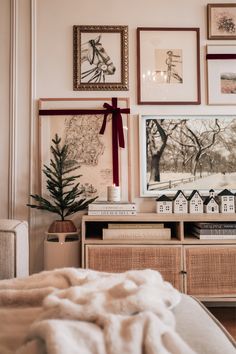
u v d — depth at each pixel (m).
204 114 2.27
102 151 2.25
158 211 2.08
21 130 2.25
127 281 0.79
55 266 1.94
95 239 1.94
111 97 2.28
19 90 2.26
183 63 2.29
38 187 2.23
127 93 2.29
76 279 0.86
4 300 0.81
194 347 0.66
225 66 2.30
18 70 2.27
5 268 1.24
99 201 2.10
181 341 0.62
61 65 2.28
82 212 2.21
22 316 0.76
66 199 2.05
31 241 2.21
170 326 0.69
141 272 0.92
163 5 2.31
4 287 0.89
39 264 2.21
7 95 2.26
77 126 2.25
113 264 1.87
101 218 1.90
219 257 1.88
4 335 0.71
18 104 2.26
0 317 0.76
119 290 0.73
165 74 2.28
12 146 2.23
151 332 0.61
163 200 2.08
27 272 1.39
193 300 0.98
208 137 2.27
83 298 0.70
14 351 0.66
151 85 2.28
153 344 0.58
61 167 2.09
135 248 1.87
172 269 1.87
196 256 1.87
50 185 2.07
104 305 0.67
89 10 2.29
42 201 2.06
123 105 2.27
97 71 2.28
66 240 2.06
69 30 2.29
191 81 2.29
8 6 2.29
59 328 0.58
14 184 2.22
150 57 2.29
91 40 2.28
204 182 2.25
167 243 1.88
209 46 2.30
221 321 1.98
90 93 2.28
